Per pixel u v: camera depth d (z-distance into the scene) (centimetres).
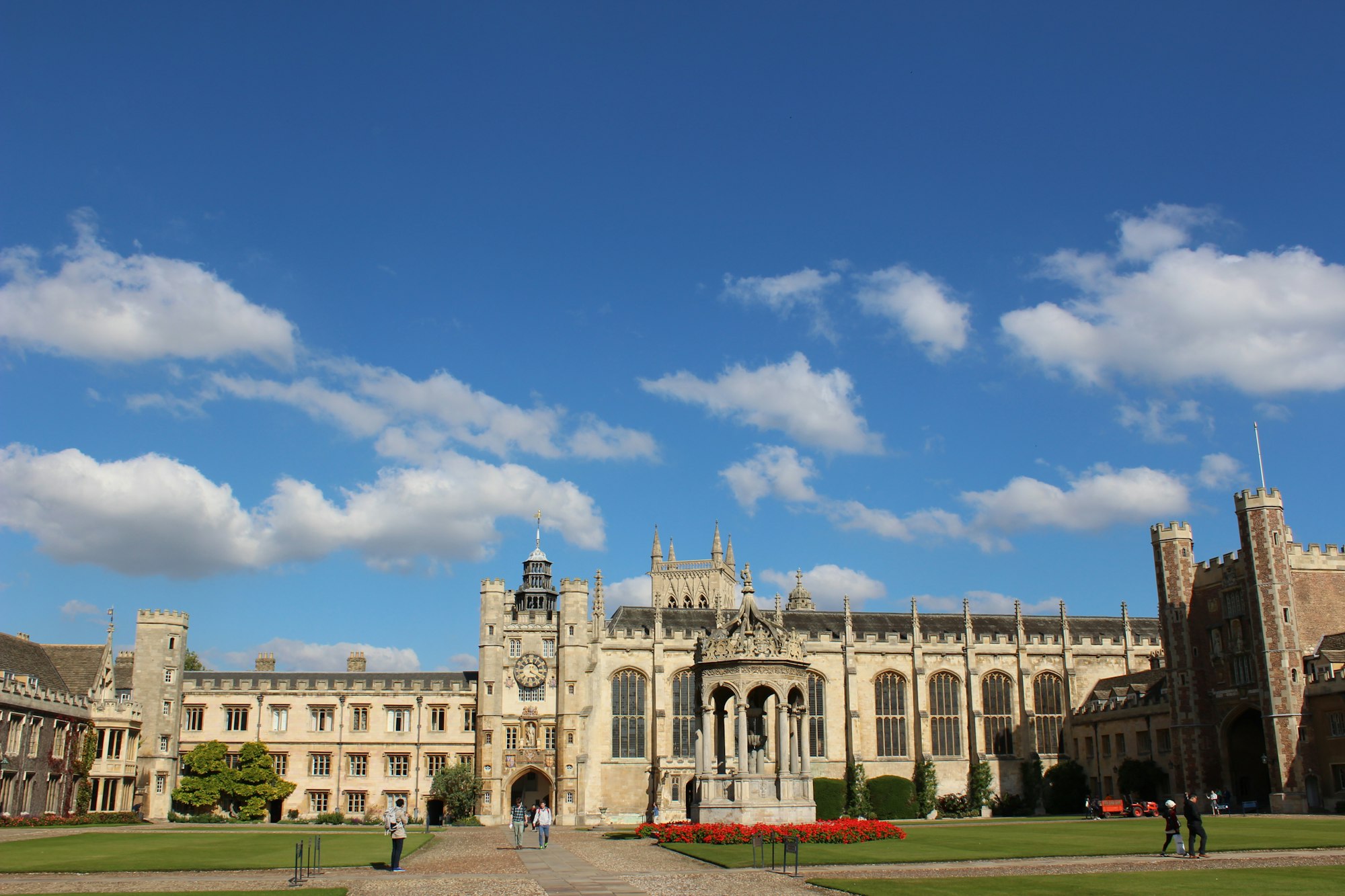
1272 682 8550
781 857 4453
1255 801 8744
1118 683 11131
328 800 10825
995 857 4406
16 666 9094
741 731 5616
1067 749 11288
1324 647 8638
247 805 10331
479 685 10812
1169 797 9450
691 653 10888
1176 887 3309
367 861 4641
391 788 10869
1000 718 11306
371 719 11012
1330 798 8162
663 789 10431
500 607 10969
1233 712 9138
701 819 5634
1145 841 5159
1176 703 9544
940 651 11369
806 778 5675
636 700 10850
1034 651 11456
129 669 11269
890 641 11325
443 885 3672
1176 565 9750
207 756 10362
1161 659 11312
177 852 5044
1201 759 9281
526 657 10906
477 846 5794
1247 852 4497
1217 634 9400
